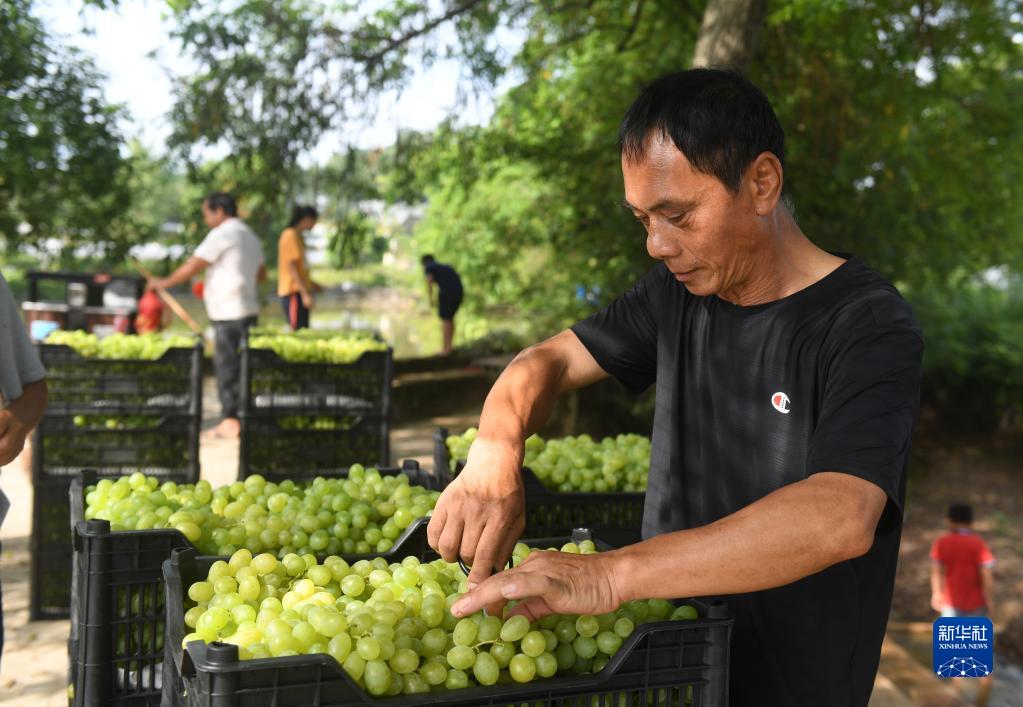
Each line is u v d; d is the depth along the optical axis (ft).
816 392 5.27
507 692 4.27
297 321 28.22
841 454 4.51
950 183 29.22
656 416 6.44
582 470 9.34
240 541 6.63
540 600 4.59
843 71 27.53
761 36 27.63
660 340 6.30
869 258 30.42
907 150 27.17
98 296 27.20
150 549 6.22
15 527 18.33
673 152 4.78
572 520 8.86
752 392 5.56
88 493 7.79
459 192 40.93
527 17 28.45
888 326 4.96
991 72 27.17
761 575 4.19
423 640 4.50
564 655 4.69
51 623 13.98
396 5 25.84
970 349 46.47
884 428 4.57
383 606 4.57
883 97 25.91
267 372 15.87
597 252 31.27
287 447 16.01
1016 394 46.09
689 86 4.81
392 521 7.16
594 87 30.83
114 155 40.47
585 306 33.58
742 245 5.04
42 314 26.40
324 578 5.48
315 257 118.01
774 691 5.37
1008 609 29.91
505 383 6.22
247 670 3.82
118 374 14.40
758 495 5.56
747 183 4.87
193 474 14.76
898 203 30.53
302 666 3.95
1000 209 33.04
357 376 16.31
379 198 27.32
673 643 4.63
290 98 25.03
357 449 16.37
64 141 39.45
